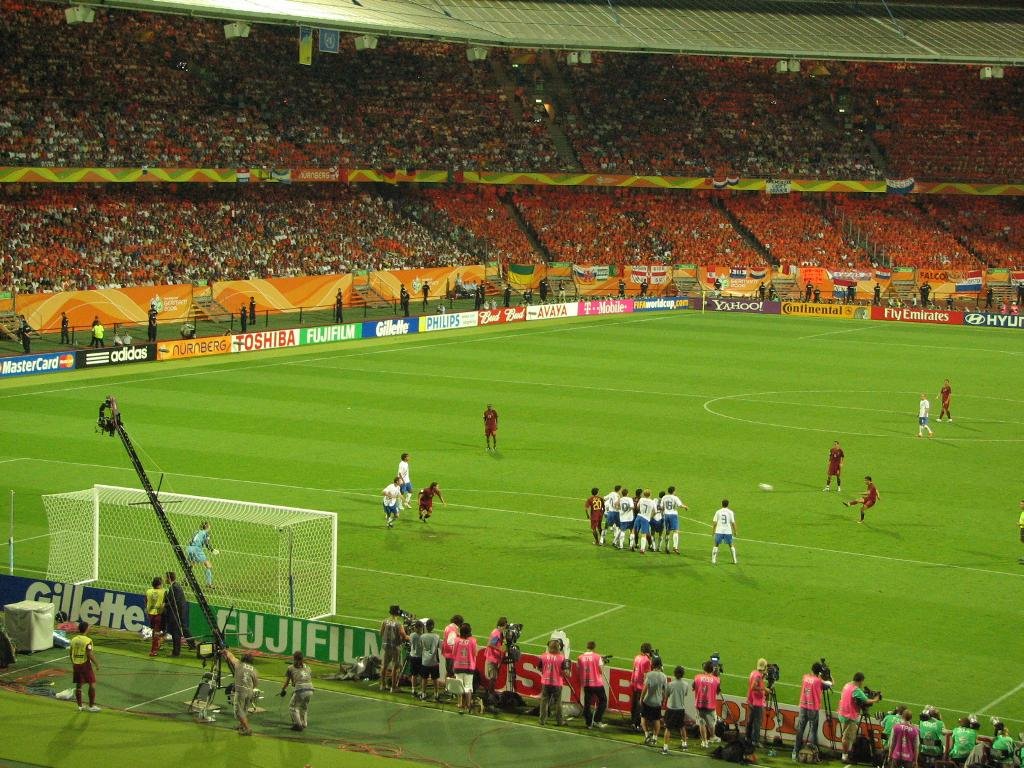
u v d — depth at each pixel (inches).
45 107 3410.4
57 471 1809.8
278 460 1909.4
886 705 1072.2
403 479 1672.0
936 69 4690.0
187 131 3644.2
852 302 4028.1
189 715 1054.4
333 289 3595.0
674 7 4254.4
